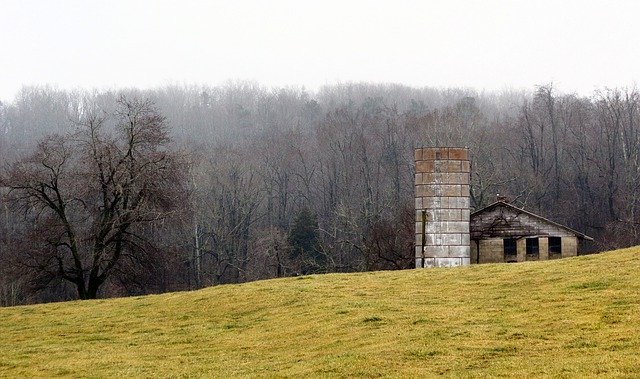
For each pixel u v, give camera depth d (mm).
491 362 28062
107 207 72312
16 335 44156
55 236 71562
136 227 74688
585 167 123625
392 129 137875
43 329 45094
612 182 115250
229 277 113500
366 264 89688
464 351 29938
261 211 132875
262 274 106562
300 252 107438
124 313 47625
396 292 43844
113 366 34500
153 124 75062
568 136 131875
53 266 73562
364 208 111500
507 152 128750
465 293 41656
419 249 66125
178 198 75438
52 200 74062
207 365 33094
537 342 30141
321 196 133000
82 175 71312
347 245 106438
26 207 72188
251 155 138625
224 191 120375
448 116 128125
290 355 33344
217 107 196250
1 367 36094
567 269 43375
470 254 71875
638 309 32719
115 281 85125
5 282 88375
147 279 77000
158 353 36844
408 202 106125
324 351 33125
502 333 32094
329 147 138375
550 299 36938
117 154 72625
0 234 97750
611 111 141750
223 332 40062
